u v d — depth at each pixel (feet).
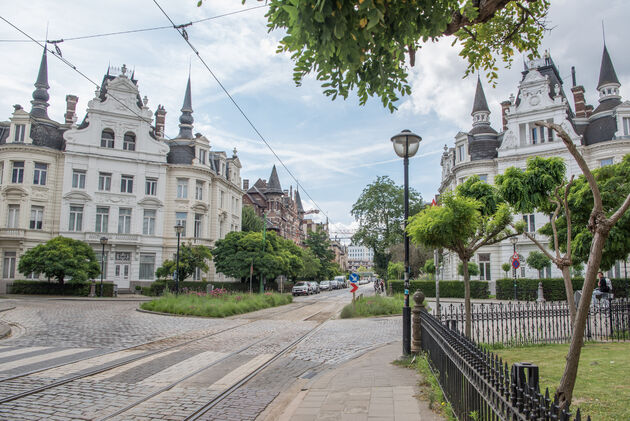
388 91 13.98
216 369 29.94
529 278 111.14
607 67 123.65
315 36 11.13
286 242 187.32
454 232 30.89
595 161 116.16
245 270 135.54
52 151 131.54
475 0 14.28
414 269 156.35
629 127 114.01
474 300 113.70
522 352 31.96
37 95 139.03
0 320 58.54
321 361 33.71
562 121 122.01
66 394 22.80
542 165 35.24
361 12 10.36
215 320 66.39
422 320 30.45
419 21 12.17
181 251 129.59
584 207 43.19
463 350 15.14
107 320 60.59
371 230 183.52
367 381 24.80
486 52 21.70
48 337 43.39
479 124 144.87
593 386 20.88
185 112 161.17
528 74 128.88
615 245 40.04
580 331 13.74
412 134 33.76
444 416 17.75
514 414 9.34
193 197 148.25
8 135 135.13
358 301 83.46
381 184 181.78
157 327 54.49
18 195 127.03
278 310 88.48
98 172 137.08
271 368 30.96
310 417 18.62
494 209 35.63
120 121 141.59
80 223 134.31
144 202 141.79
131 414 19.92
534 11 19.79
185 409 20.81
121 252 137.28
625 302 41.19
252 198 252.62
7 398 21.53
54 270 111.24
